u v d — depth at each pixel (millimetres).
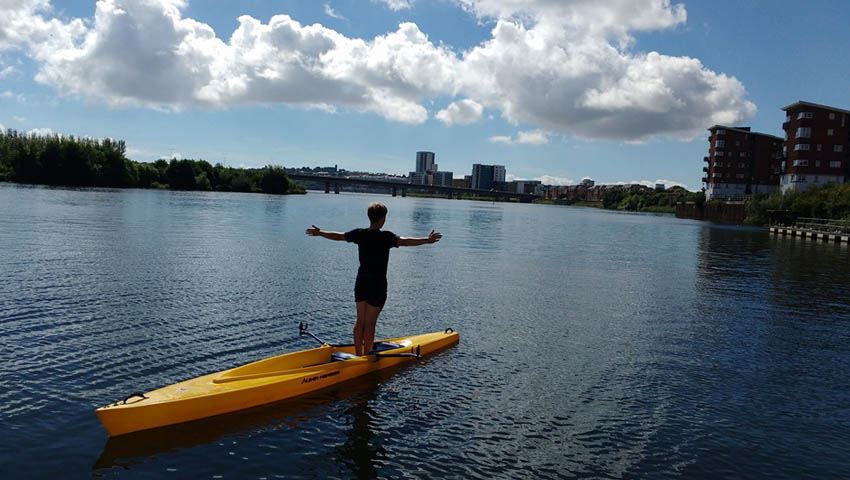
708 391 9906
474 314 15461
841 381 10664
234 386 8375
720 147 133125
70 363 9875
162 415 7574
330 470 6727
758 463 7328
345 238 9750
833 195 68250
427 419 8281
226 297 15766
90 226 33750
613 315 16047
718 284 22609
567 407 8961
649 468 7109
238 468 6676
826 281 23938
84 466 6547
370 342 10188
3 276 17141
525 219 86500
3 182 109125
